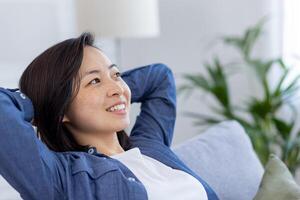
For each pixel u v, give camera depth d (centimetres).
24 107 137
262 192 159
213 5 324
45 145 144
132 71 186
